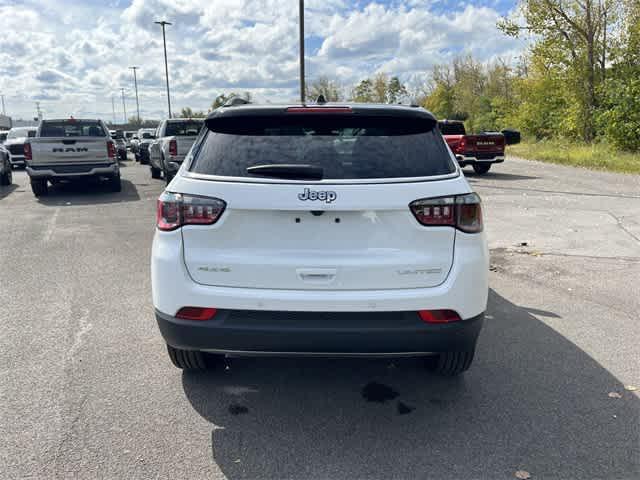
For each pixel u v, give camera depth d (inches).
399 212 113.7
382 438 117.7
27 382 143.2
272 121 125.8
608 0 1027.9
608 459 109.6
